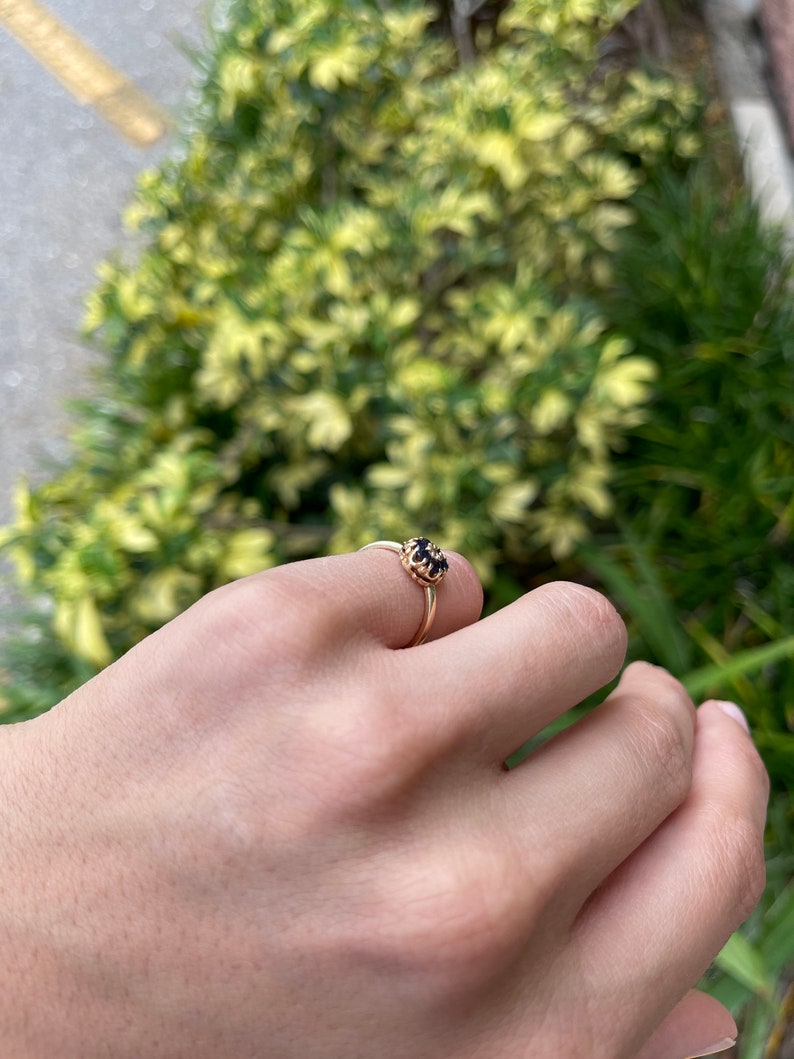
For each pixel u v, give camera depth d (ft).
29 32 2.77
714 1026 0.55
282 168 1.50
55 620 1.07
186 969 0.42
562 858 0.44
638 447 1.44
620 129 1.71
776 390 1.32
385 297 1.24
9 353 2.19
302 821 0.43
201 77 2.24
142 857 0.43
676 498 1.35
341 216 1.32
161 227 1.54
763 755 1.05
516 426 1.25
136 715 0.46
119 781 0.45
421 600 0.50
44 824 0.44
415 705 0.44
